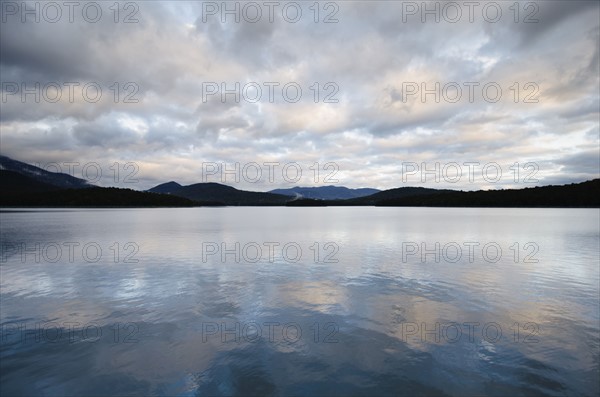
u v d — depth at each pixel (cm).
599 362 591
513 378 542
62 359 609
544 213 7400
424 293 1021
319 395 504
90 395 503
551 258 1622
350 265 1459
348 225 3962
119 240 2391
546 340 682
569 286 1097
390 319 805
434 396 500
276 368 580
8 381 537
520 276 1238
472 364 589
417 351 640
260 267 1420
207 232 3050
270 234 2855
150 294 1018
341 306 903
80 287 1098
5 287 1099
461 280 1183
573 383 526
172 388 520
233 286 1108
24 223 4203
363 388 521
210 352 638
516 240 2347
